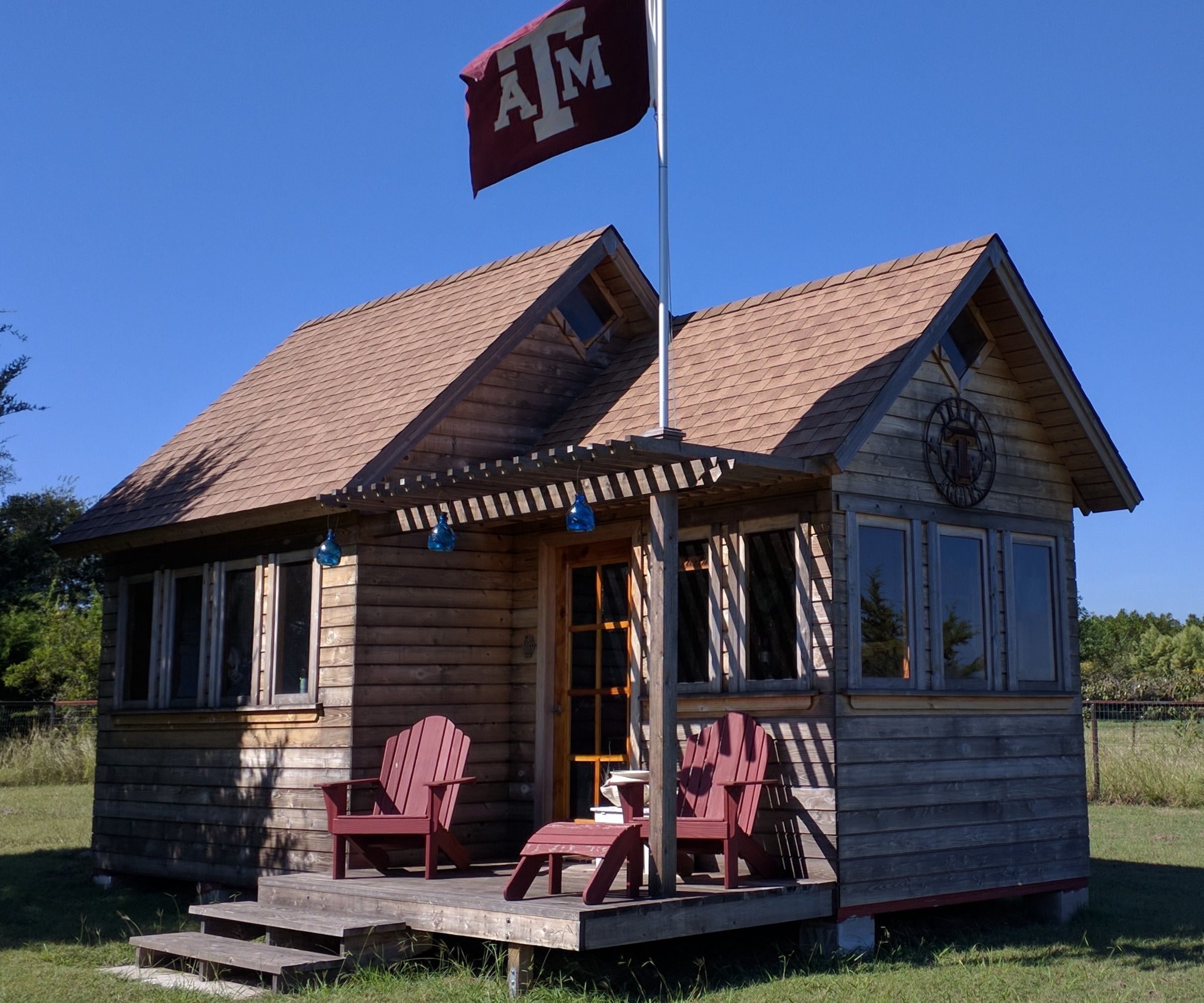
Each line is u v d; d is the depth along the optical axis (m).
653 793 7.68
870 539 9.14
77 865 13.14
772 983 7.51
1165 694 26.34
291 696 10.43
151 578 12.18
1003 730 9.89
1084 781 10.56
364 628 9.97
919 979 7.67
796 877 8.62
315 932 7.64
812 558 8.81
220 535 11.40
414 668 10.22
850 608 8.76
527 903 7.35
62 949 8.60
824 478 8.79
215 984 7.48
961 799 9.40
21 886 11.93
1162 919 10.12
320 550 9.58
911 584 9.31
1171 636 49.03
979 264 9.73
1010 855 9.73
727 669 9.23
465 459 10.76
